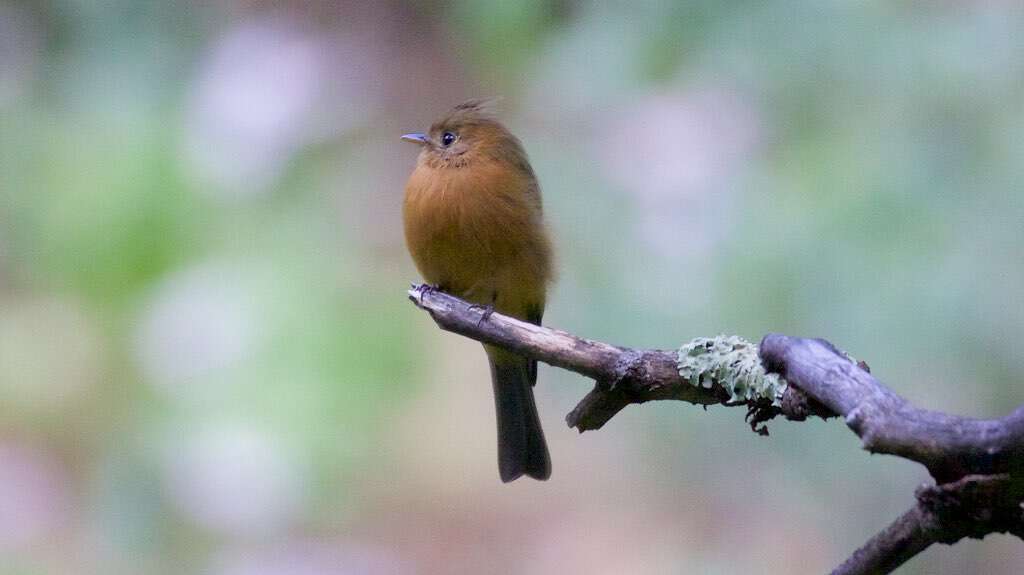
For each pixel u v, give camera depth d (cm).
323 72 1355
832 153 978
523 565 1370
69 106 1183
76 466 1236
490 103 921
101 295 1230
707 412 1020
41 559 1192
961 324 912
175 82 1203
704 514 1305
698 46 1009
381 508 1394
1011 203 923
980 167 941
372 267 1318
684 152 1030
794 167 996
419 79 1402
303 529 1281
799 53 984
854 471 995
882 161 950
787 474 1030
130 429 1207
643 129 1049
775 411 609
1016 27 955
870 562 523
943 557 1152
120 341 1231
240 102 1272
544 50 1101
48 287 1244
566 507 1409
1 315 1246
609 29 1030
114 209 1198
